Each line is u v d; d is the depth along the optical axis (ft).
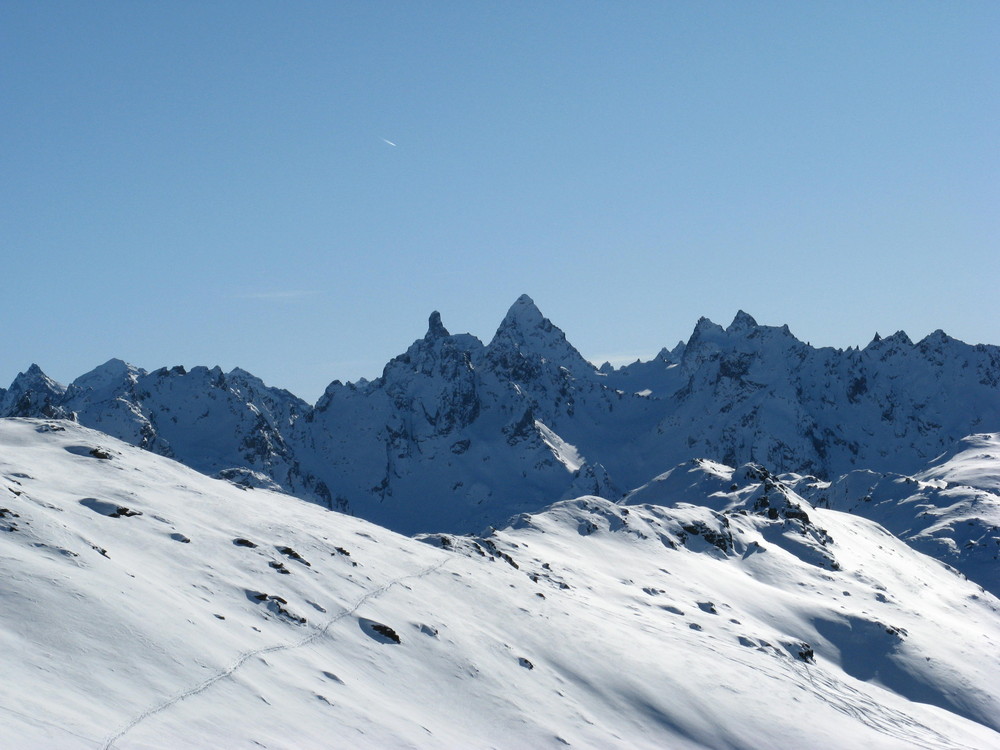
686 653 246.68
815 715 230.48
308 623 172.14
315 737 127.85
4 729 94.79
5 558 135.74
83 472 216.74
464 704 171.73
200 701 123.44
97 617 131.23
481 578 245.86
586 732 180.34
